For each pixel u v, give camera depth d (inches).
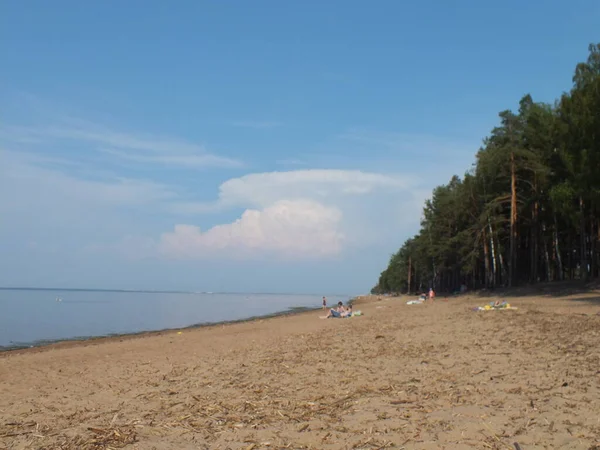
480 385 349.1
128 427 291.0
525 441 229.3
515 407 286.7
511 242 1763.0
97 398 409.4
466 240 2119.8
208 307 3732.8
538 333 589.3
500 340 561.3
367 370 445.4
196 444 253.3
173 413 329.4
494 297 1616.6
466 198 2074.3
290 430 271.0
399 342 622.5
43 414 357.7
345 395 351.9
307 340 758.5
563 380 345.1
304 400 344.8
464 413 280.5
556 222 1768.0
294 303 4992.6
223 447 246.7
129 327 1690.5
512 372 384.2
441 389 347.6
